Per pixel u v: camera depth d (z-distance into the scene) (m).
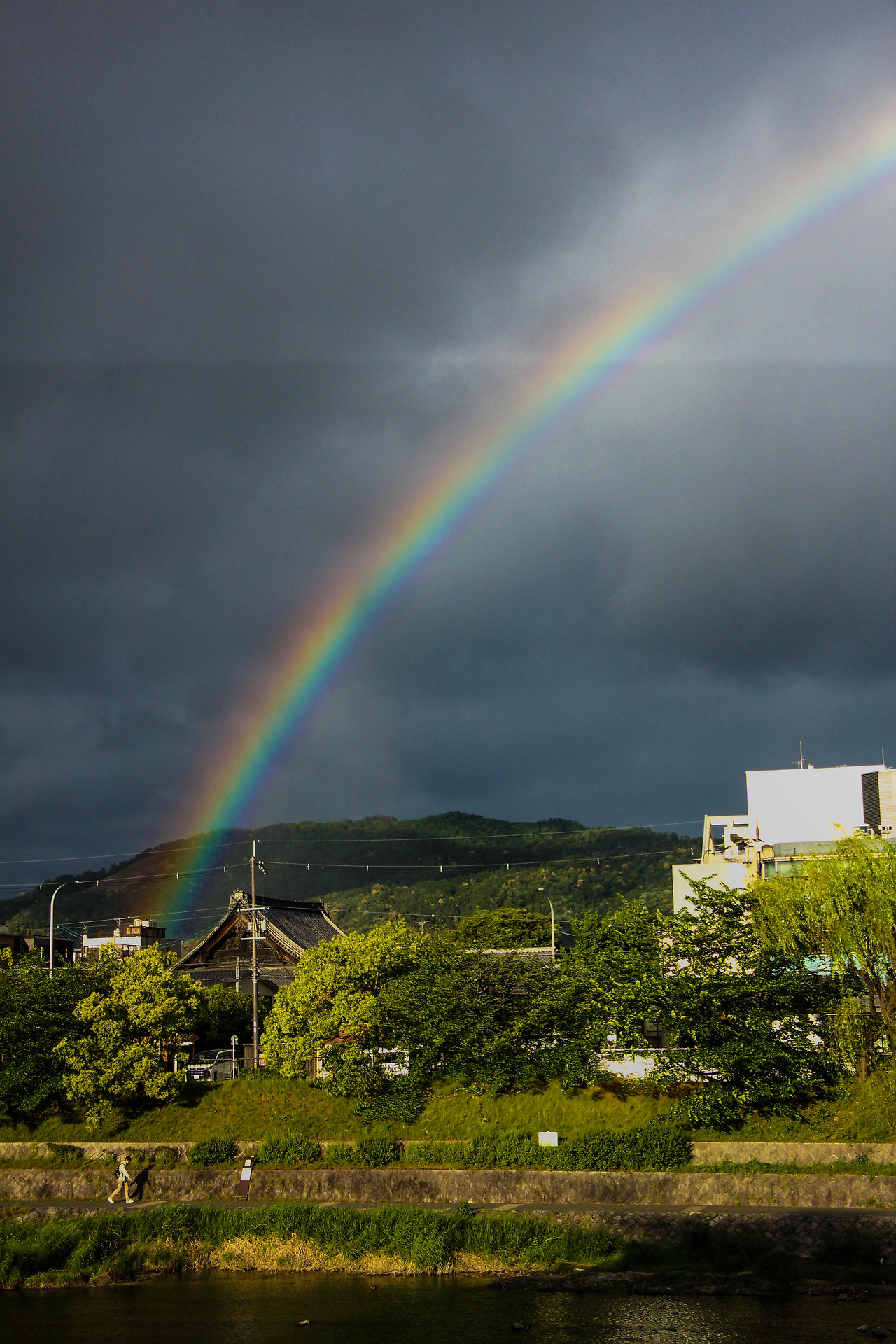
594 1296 43.94
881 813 83.75
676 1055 53.19
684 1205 49.38
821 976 55.00
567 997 58.16
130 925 124.75
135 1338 41.72
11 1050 61.62
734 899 56.78
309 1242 50.03
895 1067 52.44
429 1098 59.66
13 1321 44.03
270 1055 63.59
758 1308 41.75
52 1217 53.69
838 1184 48.09
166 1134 60.16
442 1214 49.81
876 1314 40.69
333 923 95.06
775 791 87.38
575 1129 55.09
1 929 121.56
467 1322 41.91
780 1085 52.34
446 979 59.28
